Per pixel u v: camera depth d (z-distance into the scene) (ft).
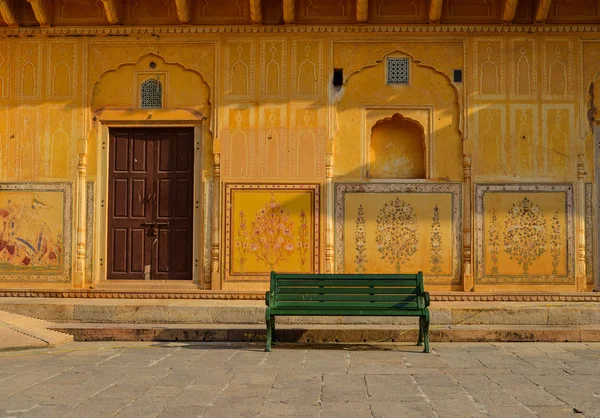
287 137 24.85
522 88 24.68
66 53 25.35
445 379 14.62
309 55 25.03
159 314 22.13
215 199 24.86
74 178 25.16
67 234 25.09
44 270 25.05
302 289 19.20
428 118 24.93
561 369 15.81
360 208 24.68
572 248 24.36
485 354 18.01
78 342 20.36
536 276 24.35
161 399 12.80
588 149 24.56
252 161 24.85
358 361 16.92
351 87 25.00
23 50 25.36
